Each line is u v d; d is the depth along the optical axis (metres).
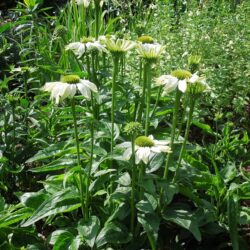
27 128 3.69
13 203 3.30
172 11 4.99
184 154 2.96
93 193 2.69
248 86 4.21
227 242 2.74
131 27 5.41
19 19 5.88
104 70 3.47
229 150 3.56
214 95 4.07
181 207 2.67
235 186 2.74
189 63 2.69
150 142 2.27
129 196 2.52
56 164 2.71
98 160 2.74
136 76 4.23
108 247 2.55
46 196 2.68
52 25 6.11
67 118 3.61
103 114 3.27
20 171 3.22
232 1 5.55
